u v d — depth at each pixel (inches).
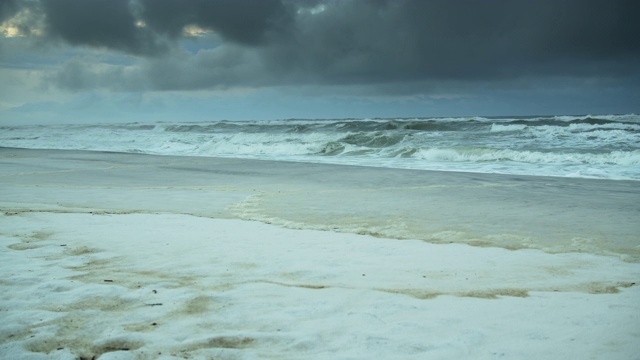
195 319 147.0
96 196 405.7
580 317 144.5
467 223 295.6
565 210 334.3
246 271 197.3
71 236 259.0
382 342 128.3
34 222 294.7
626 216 310.7
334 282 183.6
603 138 874.8
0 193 420.5
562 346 124.7
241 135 1157.7
